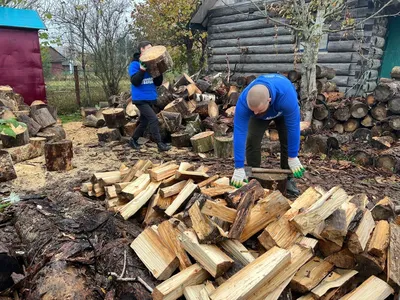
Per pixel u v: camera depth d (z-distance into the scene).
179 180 2.83
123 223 2.61
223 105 6.49
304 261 1.91
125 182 2.96
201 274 1.88
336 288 1.87
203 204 2.03
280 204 2.15
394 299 1.86
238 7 8.57
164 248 2.13
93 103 10.59
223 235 1.96
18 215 2.78
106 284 2.01
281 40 7.86
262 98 2.34
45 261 2.13
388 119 5.07
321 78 6.05
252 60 8.57
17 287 2.14
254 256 2.08
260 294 1.70
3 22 7.48
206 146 5.07
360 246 1.92
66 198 3.00
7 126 3.06
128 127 5.93
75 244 2.26
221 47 9.30
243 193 2.18
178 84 6.68
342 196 2.09
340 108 5.42
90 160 4.71
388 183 3.96
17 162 4.50
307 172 4.28
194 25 9.67
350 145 5.21
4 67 7.71
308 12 5.36
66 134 6.50
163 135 5.66
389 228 2.09
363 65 6.57
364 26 6.48
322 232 1.99
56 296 1.84
